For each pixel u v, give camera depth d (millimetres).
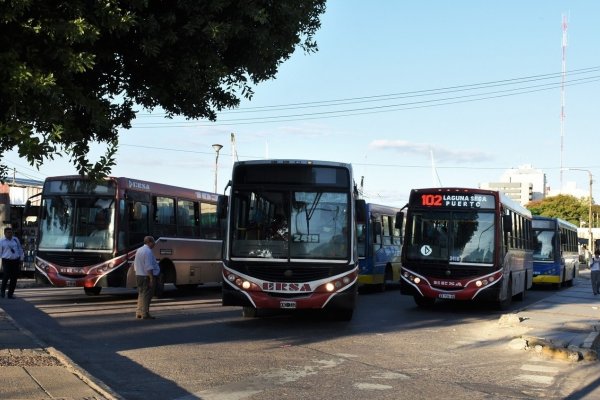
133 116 9453
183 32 8336
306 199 13805
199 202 22000
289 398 7695
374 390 8266
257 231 13672
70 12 7316
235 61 9492
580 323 15141
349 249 13617
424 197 18547
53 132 7133
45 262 17844
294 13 9312
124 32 7738
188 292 23062
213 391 7949
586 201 94438
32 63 7277
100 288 20062
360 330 13852
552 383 9281
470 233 17984
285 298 13344
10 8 6836
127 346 10977
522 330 14016
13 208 25375
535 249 31562
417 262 18172
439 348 11945
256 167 14000
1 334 10891
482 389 8664
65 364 8430
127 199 18094
